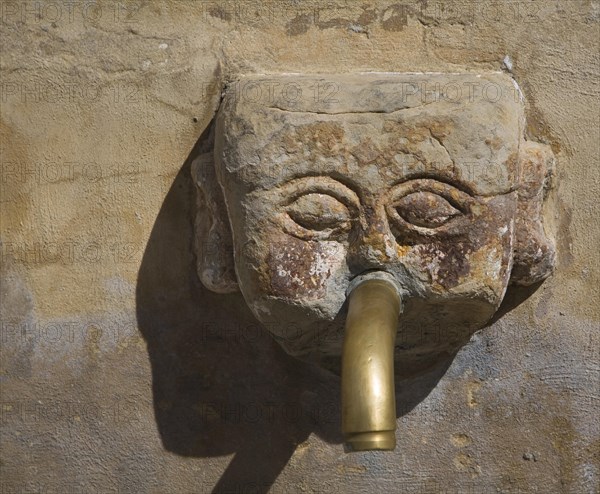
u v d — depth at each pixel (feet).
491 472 6.48
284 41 6.48
